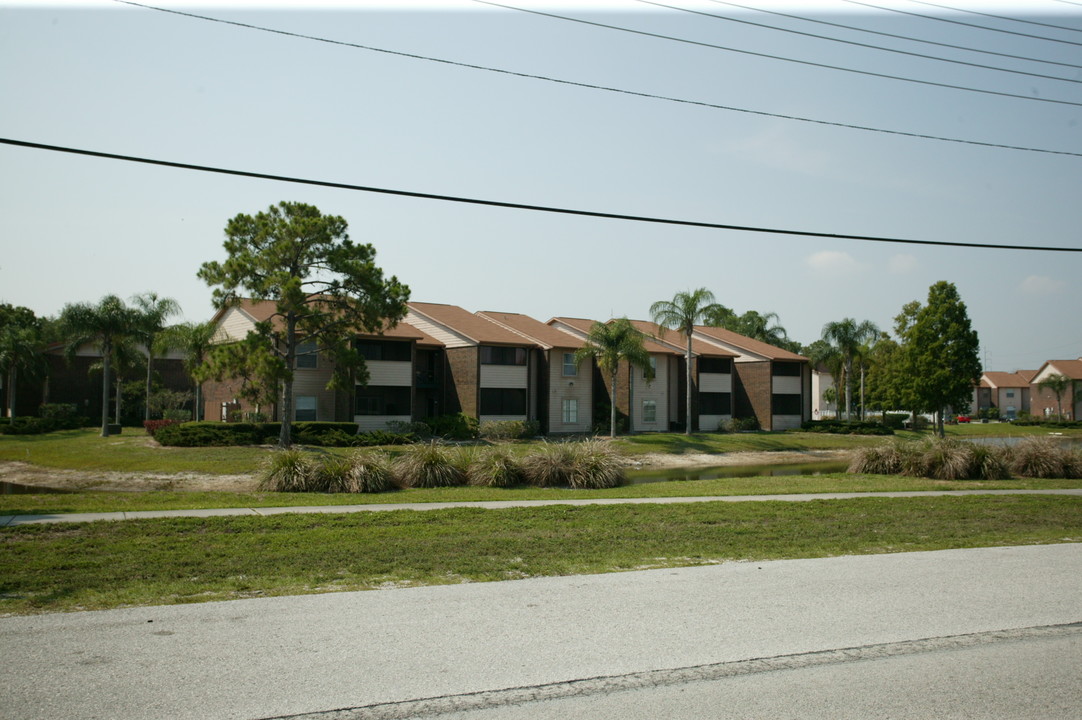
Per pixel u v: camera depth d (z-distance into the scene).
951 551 12.16
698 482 25.33
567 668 6.40
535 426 46.41
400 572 10.20
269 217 34.09
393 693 5.82
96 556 10.97
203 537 12.66
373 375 43.31
